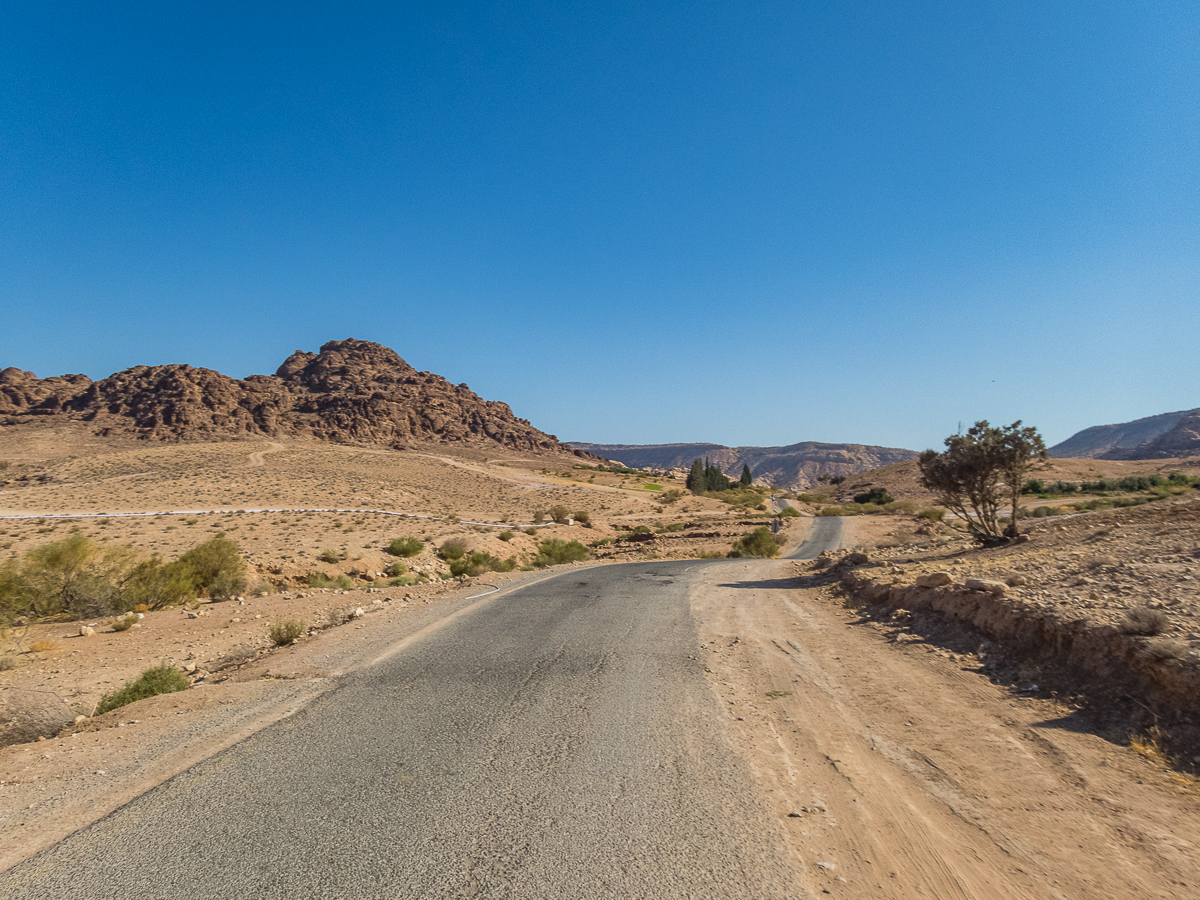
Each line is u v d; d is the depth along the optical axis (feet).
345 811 13.38
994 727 17.48
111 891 10.61
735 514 242.17
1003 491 52.54
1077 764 14.75
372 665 26.25
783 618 36.63
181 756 16.69
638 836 12.17
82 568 48.01
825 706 20.21
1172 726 15.21
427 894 10.36
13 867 11.43
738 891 10.33
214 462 375.86
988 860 11.25
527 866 11.14
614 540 173.17
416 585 58.49
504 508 301.43
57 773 15.80
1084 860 11.12
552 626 34.63
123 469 352.28
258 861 11.44
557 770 15.40
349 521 205.26
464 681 23.67
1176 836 11.59
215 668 28.66
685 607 41.37
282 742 17.56
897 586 35.78
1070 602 22.89
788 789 14.29
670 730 18.21
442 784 14.67
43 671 28.96
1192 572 23.16
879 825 12.58
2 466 396.57
